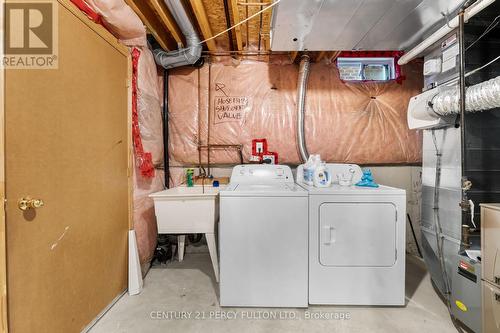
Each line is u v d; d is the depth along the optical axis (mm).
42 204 1048
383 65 2410
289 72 2449
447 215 1631
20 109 1010
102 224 1537
